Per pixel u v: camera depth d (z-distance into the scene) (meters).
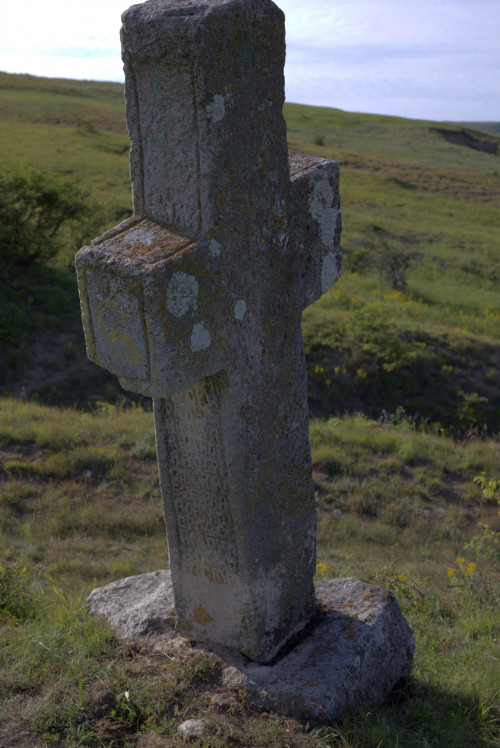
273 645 3.84
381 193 34.19
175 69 2.93
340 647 3.78
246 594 3.69
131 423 10.21
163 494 3.79
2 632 4.06
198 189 3.03
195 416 3.49
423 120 73.06
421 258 24.08
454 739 3.47
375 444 10.12
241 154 3.15
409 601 5.43
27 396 13.05
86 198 19.36
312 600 4.16
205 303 3.03
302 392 3.91
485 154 56.09
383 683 3.86
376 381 13.84
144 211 3.25
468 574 6.02
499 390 14.20
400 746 3.25
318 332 14.77
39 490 8.03
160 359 2.84
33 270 17.23
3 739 3.09
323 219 3.87
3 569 5.04
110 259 2.85
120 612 4.30
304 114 69.25
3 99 45.31
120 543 7.16
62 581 5.93
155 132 3.09
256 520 3.62
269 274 3.48
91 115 42.56
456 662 4.40
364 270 21.78
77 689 3.41
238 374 3.35
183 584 3.93
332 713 3.42
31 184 16.86
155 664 3.78
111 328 2.92
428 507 8.75
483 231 29.42
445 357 14.59
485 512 8.73
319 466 9.32
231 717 3.38
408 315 17.48
